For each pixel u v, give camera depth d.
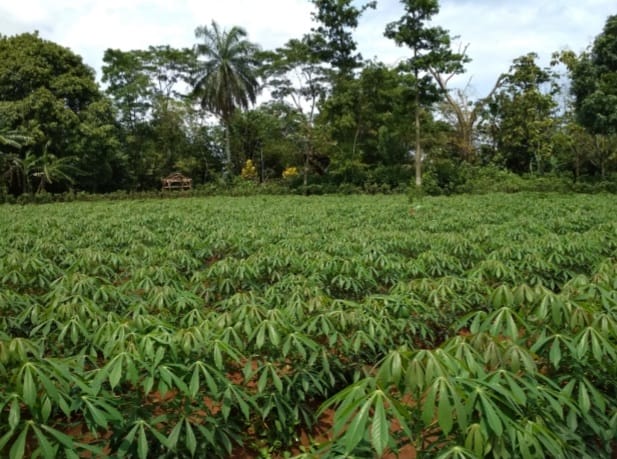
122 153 35.53
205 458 2.68
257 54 34.69
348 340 3.32
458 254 6.47
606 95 23.33
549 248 5.88
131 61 39.00
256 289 4.98
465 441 1.73
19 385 1.99
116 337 2.74
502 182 29.58
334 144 32.34
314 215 13.22
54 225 10.39
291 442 3.16
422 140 32.84
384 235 7.62
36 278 4.91
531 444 1.80
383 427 1.64
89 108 31.56
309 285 4.54
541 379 2.29
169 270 5.00
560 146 31.17
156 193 31.22
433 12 27.75
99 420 2.09
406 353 1.93
